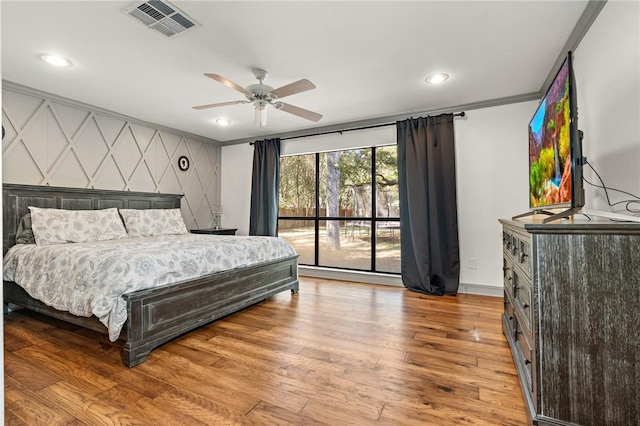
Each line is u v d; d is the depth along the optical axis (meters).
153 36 2.35
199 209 5.41
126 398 1.80
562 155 1.76
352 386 1.91
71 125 3.72
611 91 1.92
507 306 2.49
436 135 3.92
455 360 2.21
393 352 2.34
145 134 4.55
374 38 2.38
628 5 1.75
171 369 2.11
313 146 4.93
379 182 4.60
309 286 4.34
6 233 3.12
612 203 1.93
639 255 1.31
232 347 2.44
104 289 2.20
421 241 3.92
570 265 1.39
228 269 3.03
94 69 2.88
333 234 4.94
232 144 5.68
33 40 2.40
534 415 1.45
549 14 2.11
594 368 1.36
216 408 1.71
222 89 3.35
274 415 1.66
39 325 2.87
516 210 3.61
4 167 3.19
